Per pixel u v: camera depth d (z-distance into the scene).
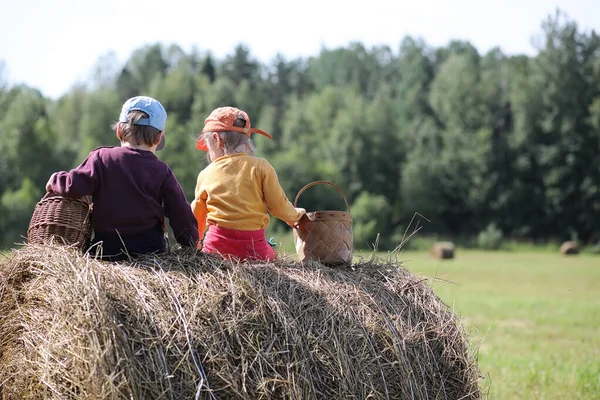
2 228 53.72
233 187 5.33
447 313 5.21
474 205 75.94
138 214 4.89
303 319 4.48
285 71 118.31
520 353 10.74
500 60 100.50
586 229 73.19
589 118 74.44
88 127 78.25
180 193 5.04
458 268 36.25
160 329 4.08
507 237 74.88
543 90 77.31
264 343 4.29
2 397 4.50
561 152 74.81
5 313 4.61
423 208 76.50
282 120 96.50
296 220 5.60
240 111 5.59
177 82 97.25
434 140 83.06
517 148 76.75
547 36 78.19
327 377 4.39
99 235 4.95
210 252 5.02
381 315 4.83
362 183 78.75
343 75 130.38
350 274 5.21
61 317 4.07
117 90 104.62
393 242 67.81
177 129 65.81
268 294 4.48
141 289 4.22
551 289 24.22
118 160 4.93
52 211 4.79
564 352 10.88
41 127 69.06
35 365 4.18
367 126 80.25
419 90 101.62
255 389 4.17
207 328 4.17
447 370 4.95
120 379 3.87
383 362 4.65
